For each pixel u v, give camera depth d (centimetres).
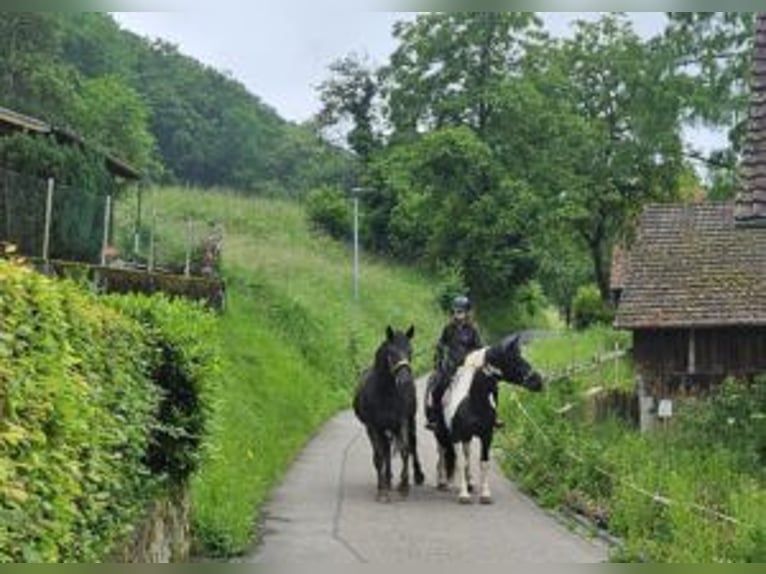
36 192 2278
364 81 9475
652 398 3120
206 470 1471
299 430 2531
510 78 7425
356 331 4541
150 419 1024
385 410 1708
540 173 7194
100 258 2688
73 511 656
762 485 1803
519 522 1568
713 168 4372
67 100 6278
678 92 4356
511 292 7519
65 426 659
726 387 2525
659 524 1391
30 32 6103
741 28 4294
